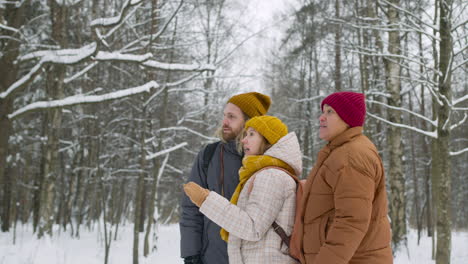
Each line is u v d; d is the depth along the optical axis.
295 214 1.91
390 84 10.12
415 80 5.45
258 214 1.83
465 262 9.59
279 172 1.94
